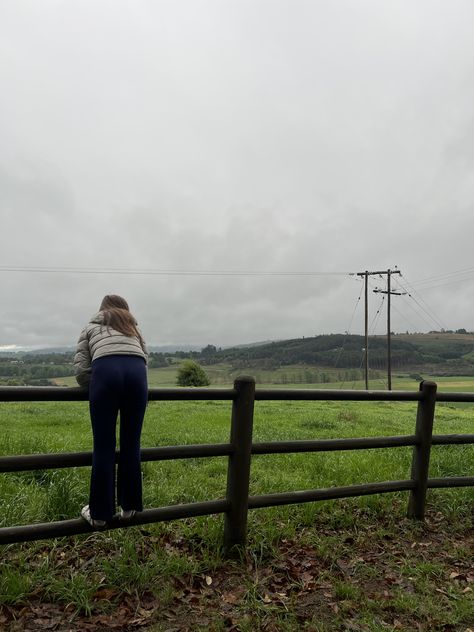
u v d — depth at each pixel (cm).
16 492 570
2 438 977
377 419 1905
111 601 340
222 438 1121
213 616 329
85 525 347
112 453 339
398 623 332
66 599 336
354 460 804
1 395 322
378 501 550
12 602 330
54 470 661
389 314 4678
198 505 391
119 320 361
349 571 403
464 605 350
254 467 789
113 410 337
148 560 390
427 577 393
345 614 341
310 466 784
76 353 356
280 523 484
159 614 326
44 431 1243
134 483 349
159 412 2055
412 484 502
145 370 355
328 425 1512
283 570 397
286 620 329
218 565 391
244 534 410
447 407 3803
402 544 462
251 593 356
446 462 760
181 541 435
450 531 498
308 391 437
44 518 471
